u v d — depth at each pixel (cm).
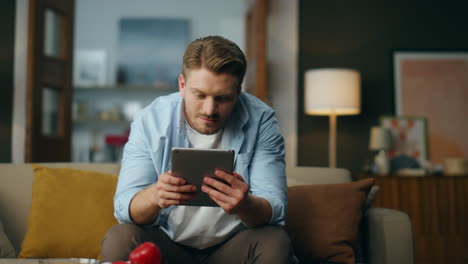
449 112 394
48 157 360
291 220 179
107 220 180
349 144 393
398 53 400
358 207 181
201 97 127
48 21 363
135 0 602
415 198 319
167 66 593
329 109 357
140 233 128
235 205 119
